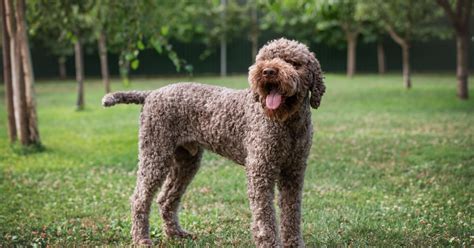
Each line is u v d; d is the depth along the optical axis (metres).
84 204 6.23
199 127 4.62
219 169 7.95
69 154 9.09
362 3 18.77
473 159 7.99
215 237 5.02
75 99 18.17
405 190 6.57
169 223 5.12
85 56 28.42
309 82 4.11
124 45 8.88
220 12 28.81
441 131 10.47
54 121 13.04
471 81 22.83
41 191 6.86
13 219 5.69
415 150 8.77
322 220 5.42
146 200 4.76
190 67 8.75
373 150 8.92
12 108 9.74
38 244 4.88
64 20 10.02
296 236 4.44
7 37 9.56
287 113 4.02
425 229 5.08
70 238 5.03
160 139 4.71
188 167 5.06
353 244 4.70
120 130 11.52
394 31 20.64
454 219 5.39
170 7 15.04
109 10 9.51
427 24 29.20
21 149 9.15
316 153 8.84
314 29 29.27
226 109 4.46
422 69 30.08
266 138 4.14
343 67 30.52
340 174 7.47
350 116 13.07
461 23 15.26
